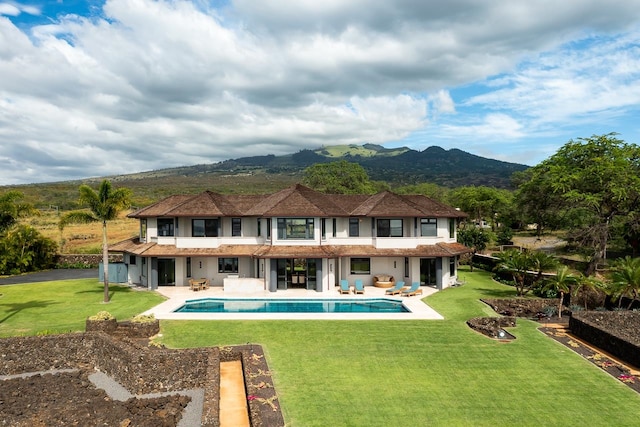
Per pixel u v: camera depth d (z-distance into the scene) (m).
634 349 18.81
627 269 26.05
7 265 44.94
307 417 14.39
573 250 50.16
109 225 83.25
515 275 33.16
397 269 38.06
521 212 57.44
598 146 40.81
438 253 35.66
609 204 40.62
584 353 20.45
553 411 14.99
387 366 18.83
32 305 30.30
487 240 49.00
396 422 14.18
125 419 14.64
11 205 33.69
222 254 36.38
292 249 35.72
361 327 24.53
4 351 19.61
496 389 16.66
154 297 33.06
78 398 16.56
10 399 16.31
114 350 18.75
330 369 18.45
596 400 15.77
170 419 14.55
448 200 106.56
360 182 108.12
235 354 20.25
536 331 23.89
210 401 14.30
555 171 42.09
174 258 38.03
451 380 17.44
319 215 36.28
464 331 23.75
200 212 37.31
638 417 14.59
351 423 14.06
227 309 30.28
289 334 23.22
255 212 38.62
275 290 34.97
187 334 23.20
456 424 14.12
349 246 37.59
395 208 38.16
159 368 17.66
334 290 35.66
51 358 20.06
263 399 15.26
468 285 37.62
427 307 29.47
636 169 40.41
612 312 24.02
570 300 28.23
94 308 29.34
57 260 49.81
